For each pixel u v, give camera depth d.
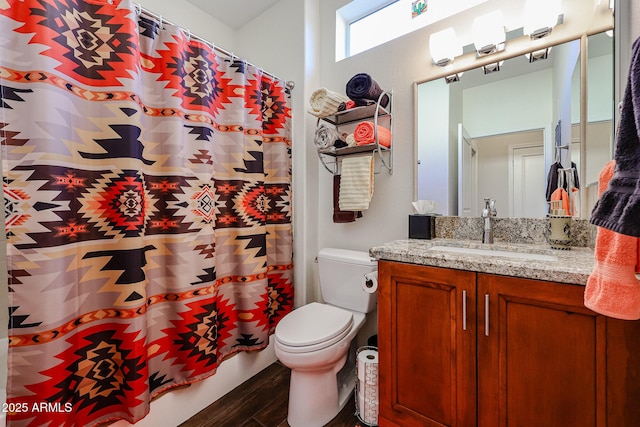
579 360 0.78
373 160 1.65
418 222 1.48
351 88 1.58
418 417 1.07
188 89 1.34
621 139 0.56
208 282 1.37
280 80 1.86
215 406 1.43
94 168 1.06
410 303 1.09
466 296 0.96
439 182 1.53
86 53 1.03
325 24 1.98
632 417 0.72
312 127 1.97
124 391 1.09
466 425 0.96
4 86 0.85
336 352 1.27
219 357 1.51
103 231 1.08
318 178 2.04
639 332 0.71
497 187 1.37
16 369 0.85
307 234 1.95
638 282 0.57
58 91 0.92
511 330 0.88
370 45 1.93
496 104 1.37
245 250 1.59
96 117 1.05
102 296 1.08
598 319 0.75
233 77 1.56
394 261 1.13
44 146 0.88
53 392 0.90
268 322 1.73
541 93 1.26
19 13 0.88
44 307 0.88
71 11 0.98
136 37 1.11
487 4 1.38
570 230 1.13
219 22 2.18
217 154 1.52
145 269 1.18
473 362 0.95
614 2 0.99
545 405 0.83
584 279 0.75
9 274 0.85
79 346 1.02
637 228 0.51
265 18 2.10
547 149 1.25
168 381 1.28
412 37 1.61
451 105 1.49
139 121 1.11
